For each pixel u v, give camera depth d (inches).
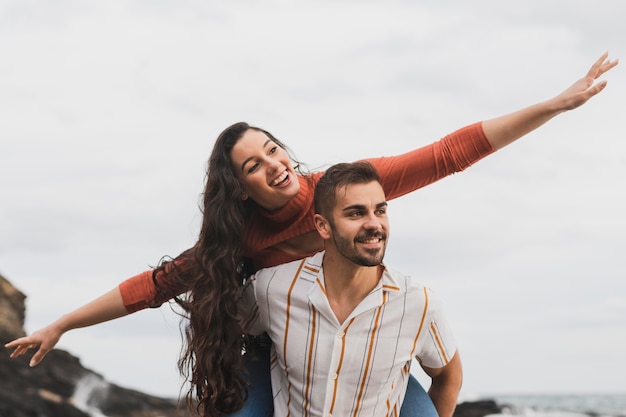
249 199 168.7
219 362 157.8
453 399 161.3
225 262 161.3
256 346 164.7
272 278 151.5
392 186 161.0
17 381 676.7
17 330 824.9
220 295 158.7
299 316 147.3
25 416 642.8
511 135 157.1
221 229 162.2
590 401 2364.7
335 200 140.6
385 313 145.0
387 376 146.2
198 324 159.3
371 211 139.7
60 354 730.8
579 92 150.7
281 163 163.2
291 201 162.9
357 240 139.5
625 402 2317.9
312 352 145.7
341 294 145.6
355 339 144.2
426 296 146.8
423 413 157.0
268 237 165.9
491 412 650.8
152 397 753.0
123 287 168.9
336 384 144.7
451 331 153.1
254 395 161.2
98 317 169.5
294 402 151.3
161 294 168.1
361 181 140.0
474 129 158.7
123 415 714.2
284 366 150.8
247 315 158.2
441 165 159.9
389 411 149.7
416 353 149.2
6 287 855.7
